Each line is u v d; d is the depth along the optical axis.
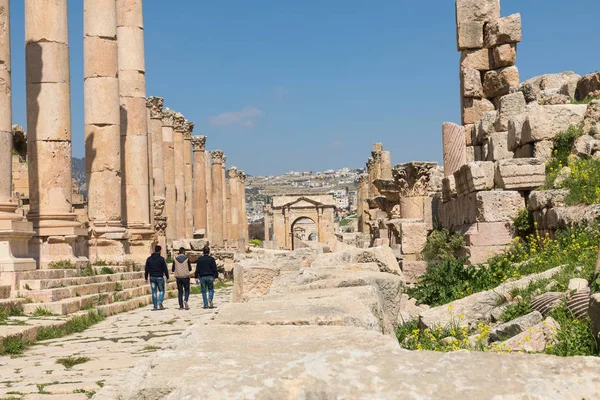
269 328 5.25
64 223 22.42
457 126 22.05
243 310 6.23
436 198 21.83
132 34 31.78
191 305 23.52
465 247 16.20
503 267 13.04
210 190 67.75
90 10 27.22
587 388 2.65
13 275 17.69
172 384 3.12
